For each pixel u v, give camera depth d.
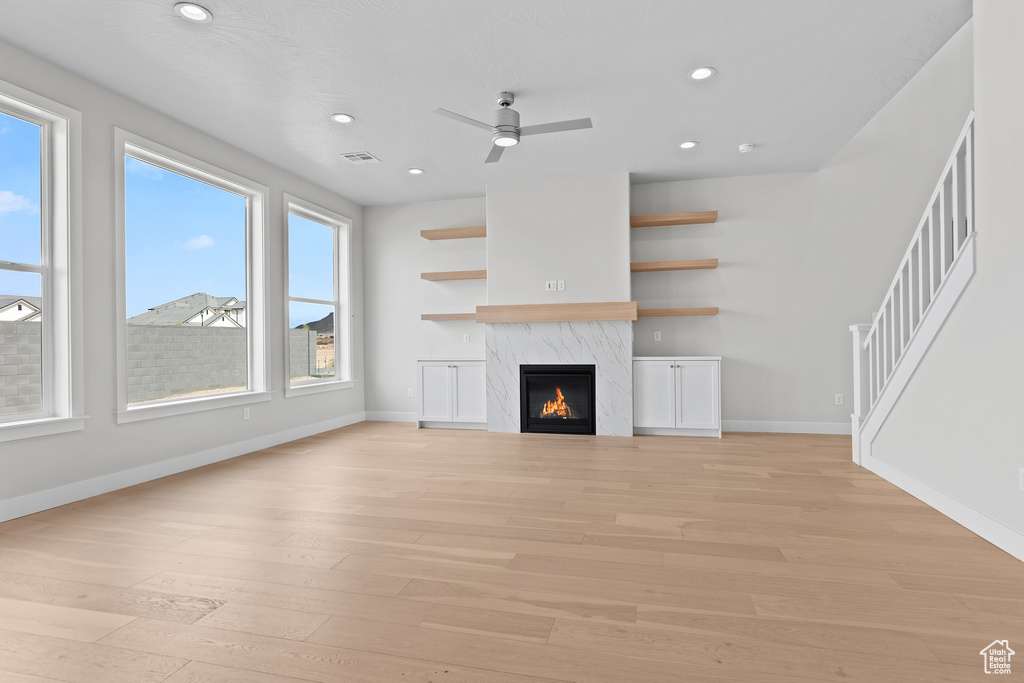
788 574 2.07
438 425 5.88
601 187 5.28
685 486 3.38
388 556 2.29
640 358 5.24
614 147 4.52
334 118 3.87
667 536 2.50
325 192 5.73
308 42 2.88
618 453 4.41
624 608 1.82
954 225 2.83
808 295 5.23
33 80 2.96
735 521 2.70
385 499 3.13
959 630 1.65
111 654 1.56
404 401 6.32
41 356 3.06
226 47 2.92
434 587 1.99
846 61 3.12
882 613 1.76
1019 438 2.22
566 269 5.35
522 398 5.48
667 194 5.52
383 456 4.35
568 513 2.85
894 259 5.02
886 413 3.52
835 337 5.18
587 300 5.30
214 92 3.45
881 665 1.48
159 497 3.20
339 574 2.11
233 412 4.38
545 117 3.90
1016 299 2.25
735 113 3.84
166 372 3.93
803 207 5.23
